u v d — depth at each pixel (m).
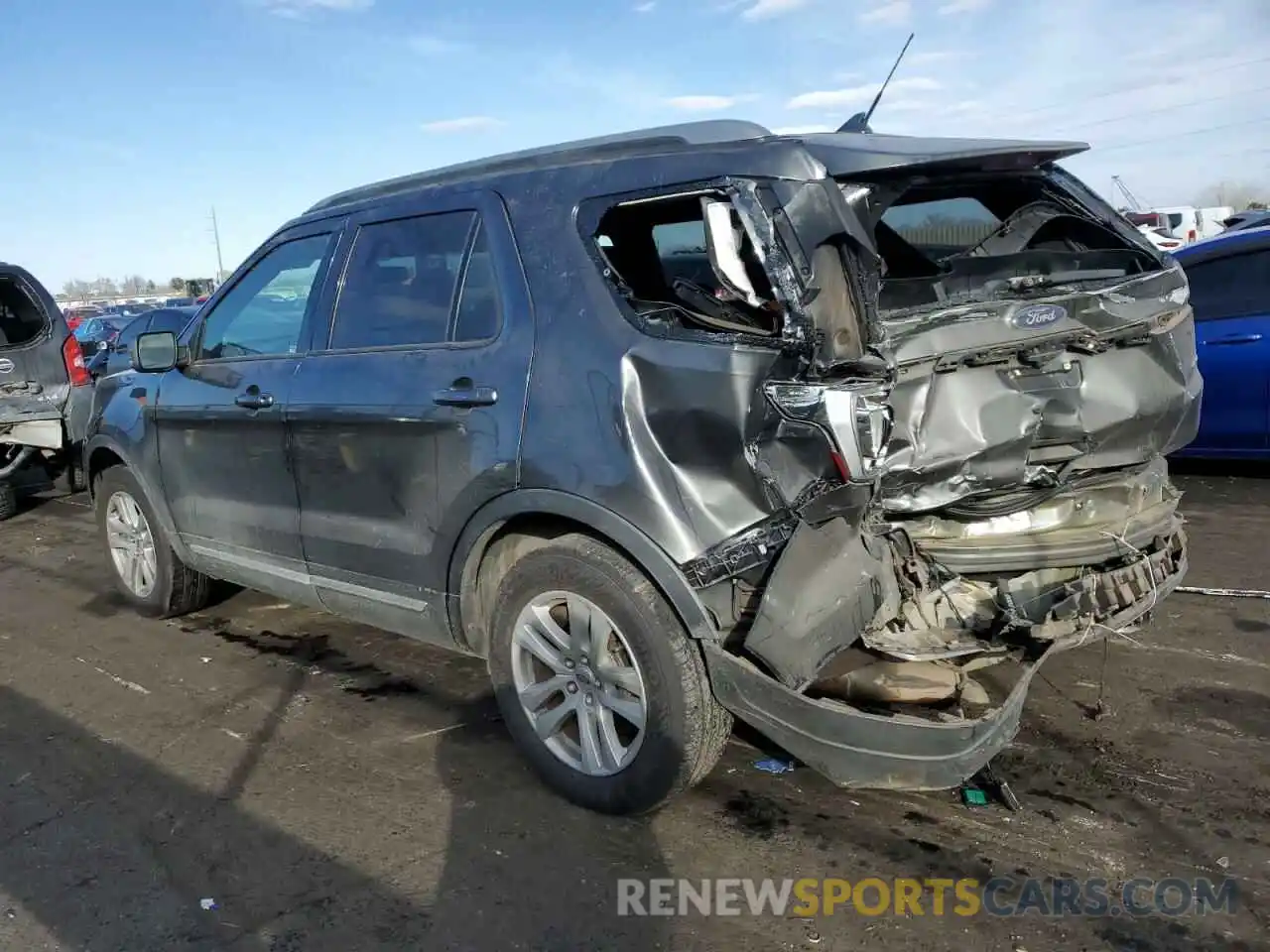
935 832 3.20
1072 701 4.00
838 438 2.71
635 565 3.11
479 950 2.73
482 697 4.37
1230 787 3.37
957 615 3.15
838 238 2.76
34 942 2.81
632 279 3.86
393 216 3.91
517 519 3.45
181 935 2.82
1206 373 7.01
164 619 5.54
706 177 2.99
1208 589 5.13
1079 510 3.40
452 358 3.52
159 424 4.97
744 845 3.17
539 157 3.54
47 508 8.80
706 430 2.88
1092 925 2.74
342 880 3.06
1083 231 3.92
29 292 8.02
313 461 4.05
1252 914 2.76
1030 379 3.17
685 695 3.03
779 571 2.81
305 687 4.54
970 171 3.32
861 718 2.81
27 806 3.55
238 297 4.65
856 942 2.71
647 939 2.75
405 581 3.79
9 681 4.72
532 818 3.36
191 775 3.74
